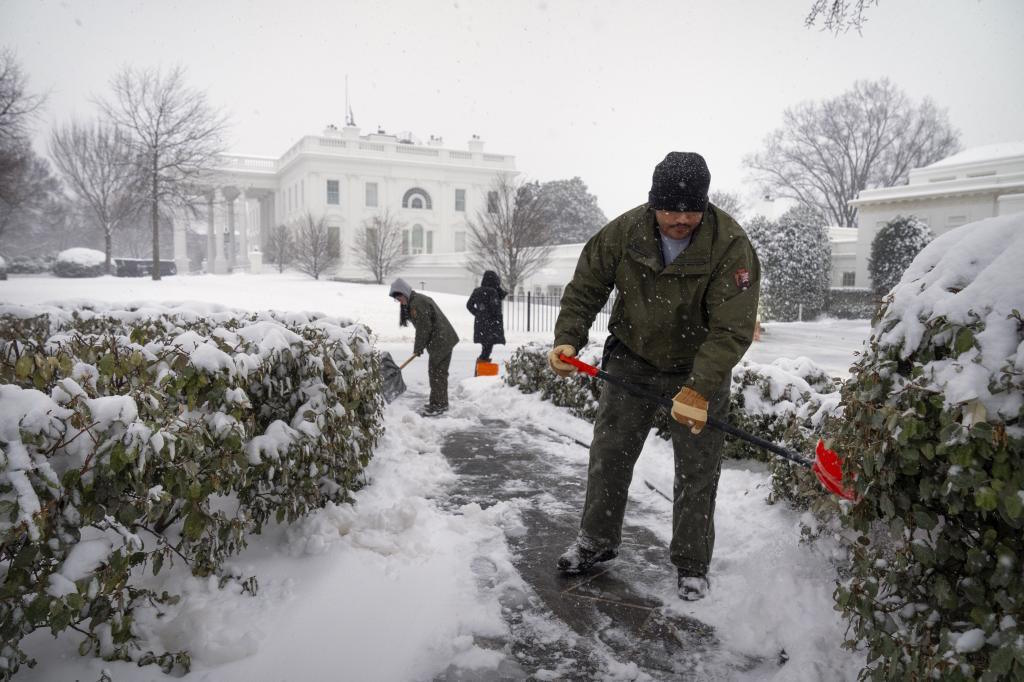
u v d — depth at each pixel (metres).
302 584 2.55
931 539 1.67
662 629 2.41
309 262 36.09
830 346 14.91
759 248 25.75
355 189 47.97
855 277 30.03
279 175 54.12
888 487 1.72
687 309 2.53
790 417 3.91
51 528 1.75
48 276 38.19
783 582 2.58
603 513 2.81
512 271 25.92
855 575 1.93
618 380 2.62
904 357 1.74
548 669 2.16
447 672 2.12
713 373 2.32
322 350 3.15
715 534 3.19
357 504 3.36
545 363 6.54
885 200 28.25
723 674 2.15
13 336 2.29
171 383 2.36
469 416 6.34
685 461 2.63
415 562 2.84
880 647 1.79
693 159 2.37
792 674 2.05
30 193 33.09
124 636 1.96
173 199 29.98
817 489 2.92
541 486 4.10
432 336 6.34
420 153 49.72
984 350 1.56
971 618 1.60
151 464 2.01
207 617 2.22
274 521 3.04
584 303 2.77
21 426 1.76
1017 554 1.49
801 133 39.28
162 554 2.19
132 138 29.39
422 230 49.97
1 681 1.68
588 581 2.78
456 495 3.91
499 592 2.65
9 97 23.42
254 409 2.94
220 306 5.97
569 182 58.31
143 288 25.84
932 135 36.91
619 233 2.64
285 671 2.04
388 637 2.26
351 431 3.35
